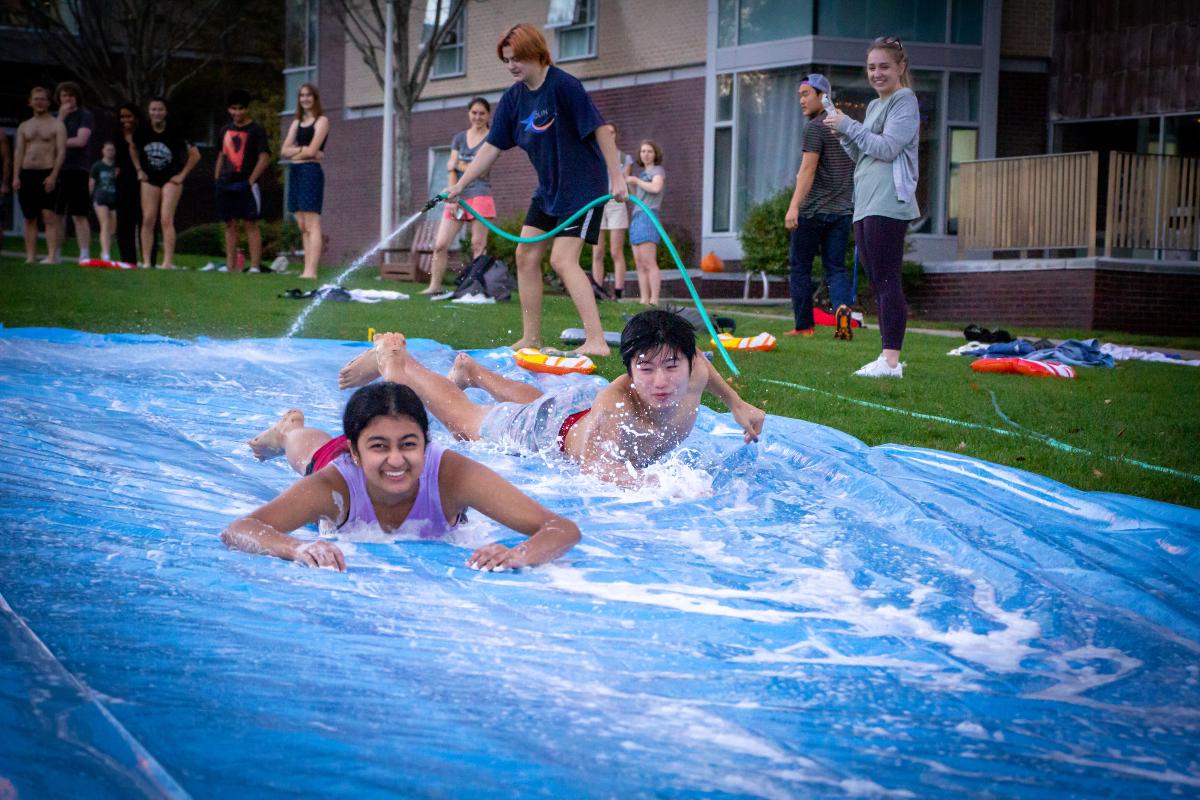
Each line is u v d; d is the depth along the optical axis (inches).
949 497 170.2
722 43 786.8
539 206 323.6
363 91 1043.3
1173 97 717.3
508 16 926.4
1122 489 187.2
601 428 185.8
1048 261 601.6
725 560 140.0
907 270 645.9
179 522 144.2
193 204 1306.6
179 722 84.0
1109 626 116.6
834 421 243.4
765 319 533.0
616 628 112.0
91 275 545.6
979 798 78.9
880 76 309.3
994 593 128.5
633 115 846.5
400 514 146.1
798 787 79.1
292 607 112.8
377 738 83.3
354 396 141.0
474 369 230.5
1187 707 97.3
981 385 301.3
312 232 612.1
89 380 256.2
